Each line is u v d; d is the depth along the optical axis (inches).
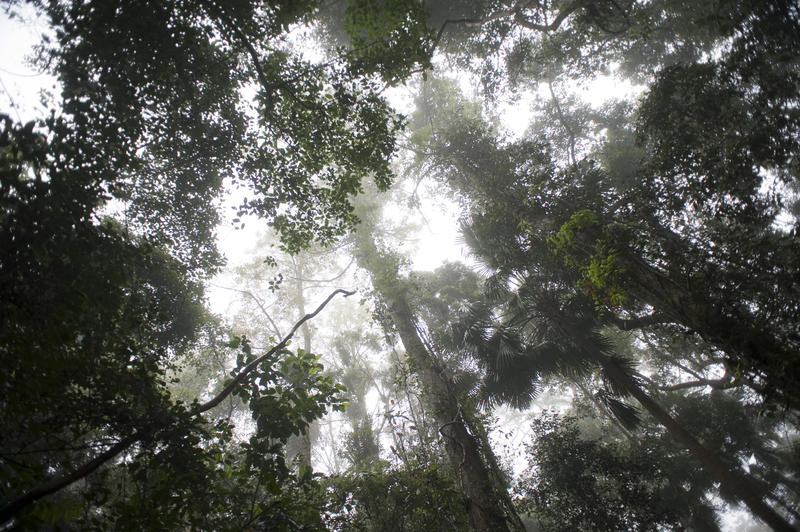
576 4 329.1
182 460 128.9
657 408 309.6
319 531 149.7
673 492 452.8
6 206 100.5
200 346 367.6
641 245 239.1
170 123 201.3
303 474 161.5
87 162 134.8
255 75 223.6
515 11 327.3
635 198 276.8
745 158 220.5
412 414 337.7
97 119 147.9
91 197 130.6
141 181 238.8
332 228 256.4
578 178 355.6
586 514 314.5
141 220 245.0
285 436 149.5
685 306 210.2
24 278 100.7
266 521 135.3
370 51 214.1
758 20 213.8
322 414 153.6
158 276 269.4
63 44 151.3
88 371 118.6
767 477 453.7
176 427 131.5
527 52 437.7
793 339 175.9
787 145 212.8
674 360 557.3
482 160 410.9
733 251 217.0
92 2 150.3
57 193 114.3
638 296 236.2
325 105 230.8
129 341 137.9
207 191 255.8
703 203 240.8
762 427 479.5
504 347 367.6
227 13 188.2
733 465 432.8
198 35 194.5
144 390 132.3
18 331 95.3
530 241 338.3
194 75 202.5
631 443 476.1
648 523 306.2
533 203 331.6
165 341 318.0
